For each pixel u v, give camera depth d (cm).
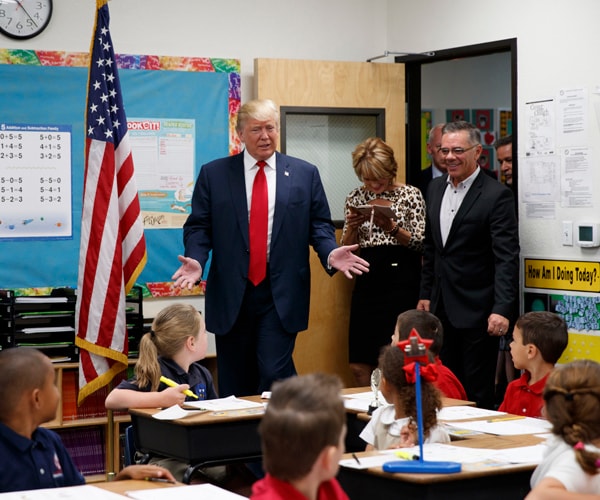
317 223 452
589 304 474
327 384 171
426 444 251
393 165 524
